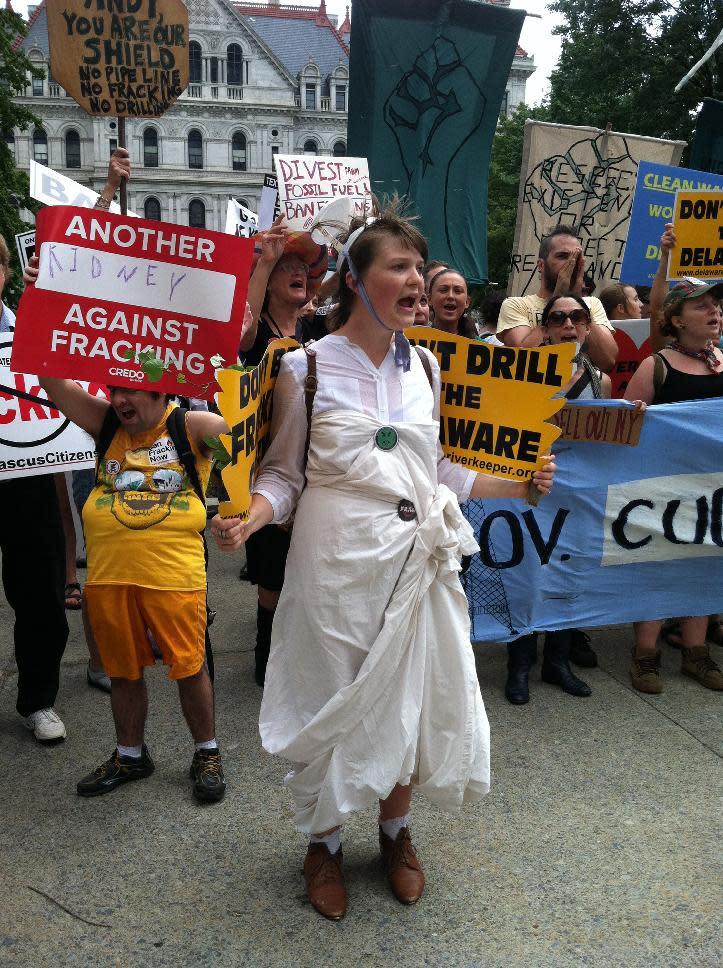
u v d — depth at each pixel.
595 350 4.42
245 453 1.96
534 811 2.82
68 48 2.99
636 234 5.10
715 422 3.77
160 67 3.03
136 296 2.62
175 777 2.98
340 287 2.14
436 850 2.61
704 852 2.61
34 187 4.04
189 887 2.42
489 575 3.69
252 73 55.81
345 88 58.09
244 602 4.81
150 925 2.27
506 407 2.38
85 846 2.60
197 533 2.75
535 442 2.38
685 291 3.74
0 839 2.63
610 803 2.87
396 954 2.18
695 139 6.58
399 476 2.10
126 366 2.63
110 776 2.89
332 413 2.09
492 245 31.22
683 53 20.59
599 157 6.79
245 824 2.72
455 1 6.40
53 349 2.61
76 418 2.77
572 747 3.25
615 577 3.78
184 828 2.70
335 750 2.15
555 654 3.79
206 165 56.44
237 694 3.64
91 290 2.61
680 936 2.25
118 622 2.71
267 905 2.35
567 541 3.73
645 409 3.66
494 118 6.80
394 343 2.18
